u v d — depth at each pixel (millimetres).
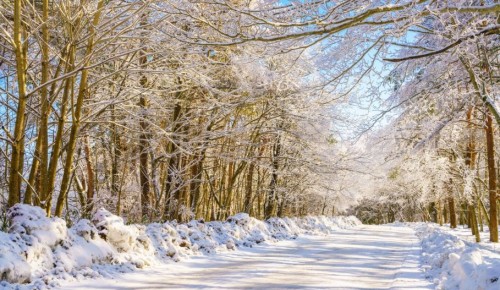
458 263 7594
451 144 19719
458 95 12102
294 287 7383
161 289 7129
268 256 12531
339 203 36312
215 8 7359
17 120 8453
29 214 7453
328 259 11969
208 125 16672
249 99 15797
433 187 28828
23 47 8664
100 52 10875
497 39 10516
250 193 23469
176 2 8758
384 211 71938
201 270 9445
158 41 10719
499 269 5918
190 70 11539
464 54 9680
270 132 20359
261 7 7246
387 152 14422
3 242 6484
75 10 9680
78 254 7848
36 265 6898
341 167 21359
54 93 9594
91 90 13070
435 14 6281
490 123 19391
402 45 9539
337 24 6746
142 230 10398
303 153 22562
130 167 17844
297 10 7066
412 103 12461
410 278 8523
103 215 9430
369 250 15156
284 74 8930
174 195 17703
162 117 15305
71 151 9414
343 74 8477
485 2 8484
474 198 23547
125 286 7305
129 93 12375
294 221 26078
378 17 7555
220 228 15039
